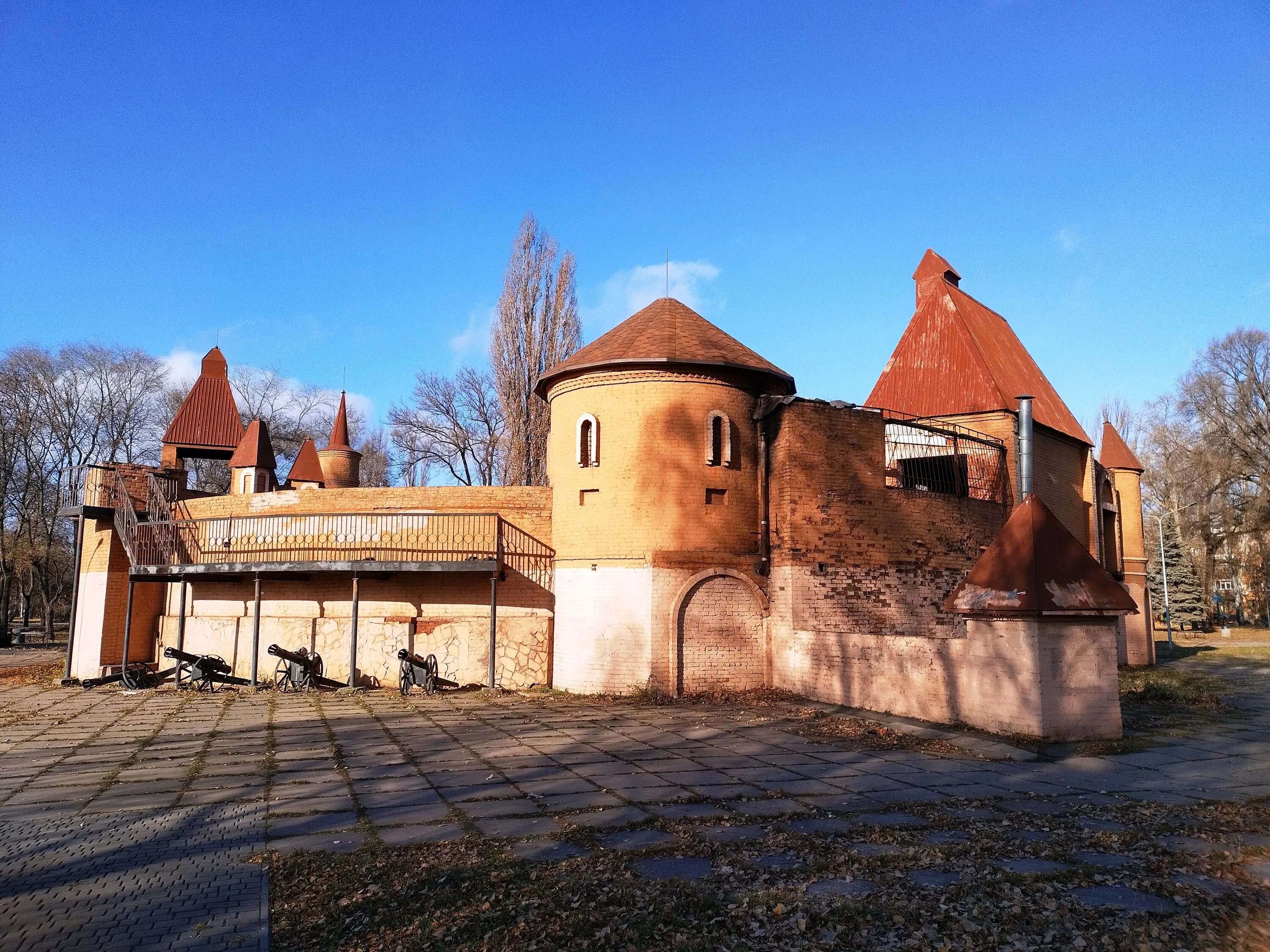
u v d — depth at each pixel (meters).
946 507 22.09
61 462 52.28
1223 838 8.52
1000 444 25.03
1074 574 14.38
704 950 5.79
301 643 23.83
